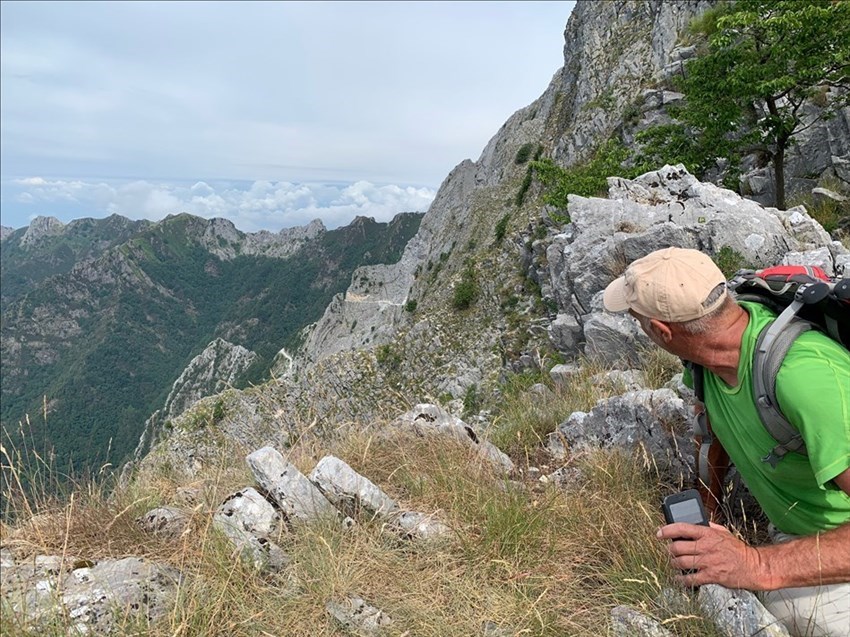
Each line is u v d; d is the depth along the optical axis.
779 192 16.67
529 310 35.50
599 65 65.00
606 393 6.50
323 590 2.87
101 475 3.80
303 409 5.13
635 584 2.90
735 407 2.48
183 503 3.83
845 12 14.97
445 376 48.22
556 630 2.71
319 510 3.51
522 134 113.81
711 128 18.22
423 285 119.06
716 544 2.53
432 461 4.42
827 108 17.36
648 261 2.61
